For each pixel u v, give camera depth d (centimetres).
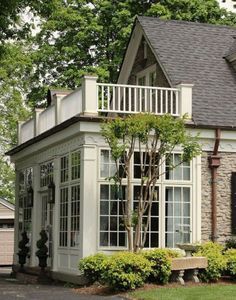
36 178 2298
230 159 1927
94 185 1802
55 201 2030
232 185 1916
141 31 2372
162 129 1653
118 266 1534
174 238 1866
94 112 1809
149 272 1562
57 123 2052
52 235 2059
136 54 2450
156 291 1480
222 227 1903
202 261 1641
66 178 1969
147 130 1655
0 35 2139
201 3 3369
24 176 2508
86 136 1800
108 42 3578
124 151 1678
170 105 1900
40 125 2319
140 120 1647
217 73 2161
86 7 3603
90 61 3597
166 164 1872
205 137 1903
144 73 2367
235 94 2077
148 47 2348
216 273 1648
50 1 2184
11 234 3741
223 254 1725
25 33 2206
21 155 2481
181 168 1889
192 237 1878
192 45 2288
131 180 1827
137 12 3484
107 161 1822
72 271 1859
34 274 2130
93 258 1645
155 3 3478
